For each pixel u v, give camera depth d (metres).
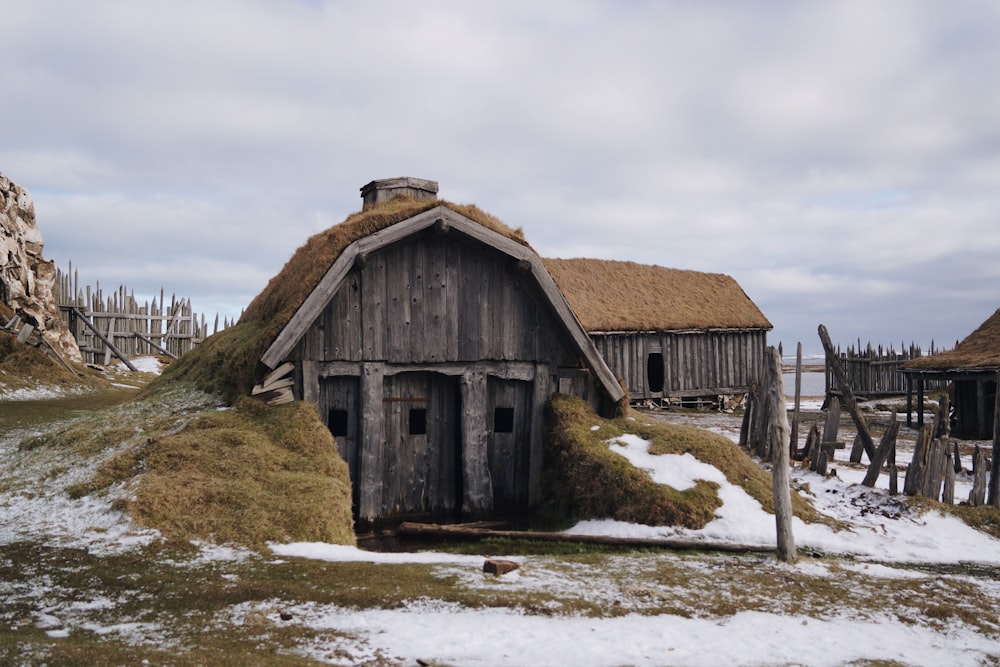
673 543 10.98
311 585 7.94
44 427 17.23
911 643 7.29
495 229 14.66
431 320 14.20
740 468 13.30
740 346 37.38
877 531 12.40
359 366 13.66
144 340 40.34
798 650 6.85
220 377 14.74
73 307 36.94
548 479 14.15
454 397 14.81
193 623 6.80
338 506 10.78
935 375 28.23
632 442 13.83
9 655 5.57
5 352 26.36
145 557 8.61
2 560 8.38
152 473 10.69
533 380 14.95
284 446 12.12
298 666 5.71
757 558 10.36
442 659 6.14
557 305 14.73
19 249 32.03
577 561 9.73
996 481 14.08
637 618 7.43
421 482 14.38
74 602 7.27
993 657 7.04
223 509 10.02
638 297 36.50
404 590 7.86
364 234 13.54
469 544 11.92
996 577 10.38
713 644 6.84
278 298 15.55
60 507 10.23
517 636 6.73
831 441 18.83
